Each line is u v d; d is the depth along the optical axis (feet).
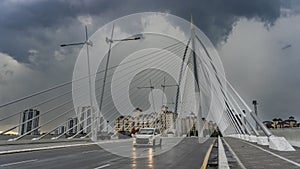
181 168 37.22
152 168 37.22
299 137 72.02
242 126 145.07
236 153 57.67
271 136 74.08
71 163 44.16
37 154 62.08
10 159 51.11
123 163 43.37
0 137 93.91
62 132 123.03
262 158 47.62
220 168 33.50
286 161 42.91
